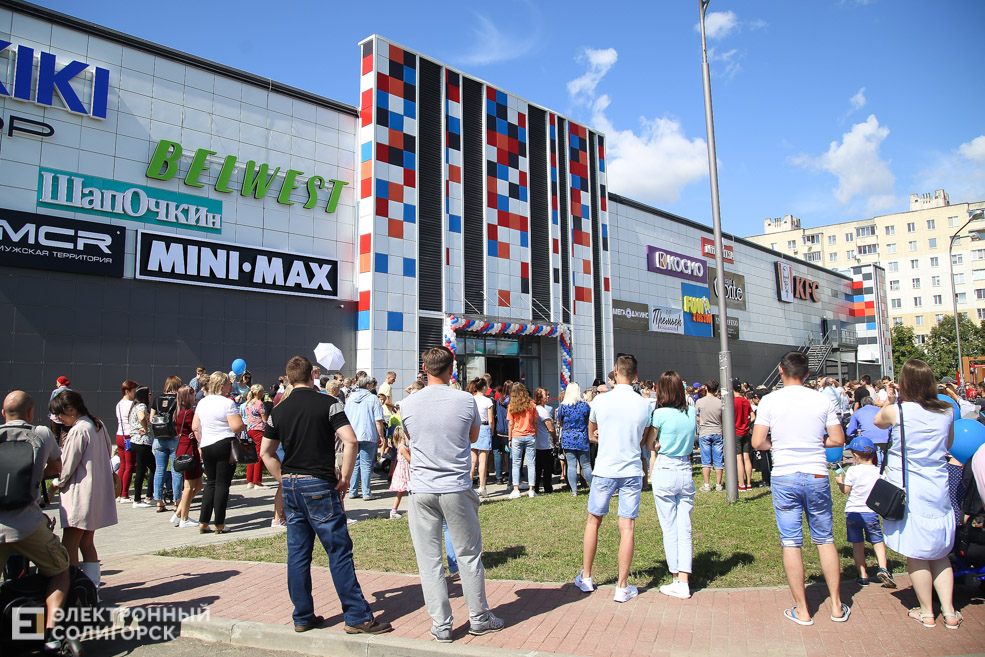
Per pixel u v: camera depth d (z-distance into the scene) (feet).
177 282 45.19
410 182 58.13
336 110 55.88
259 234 50.19
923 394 15.90
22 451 14.94
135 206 43.83
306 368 17.29
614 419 18.34
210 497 27.61
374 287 54.49
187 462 28.43
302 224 52.80
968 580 18.07
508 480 44.04
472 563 15.42
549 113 74.59
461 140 63.62
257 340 49.29
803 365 16.83
